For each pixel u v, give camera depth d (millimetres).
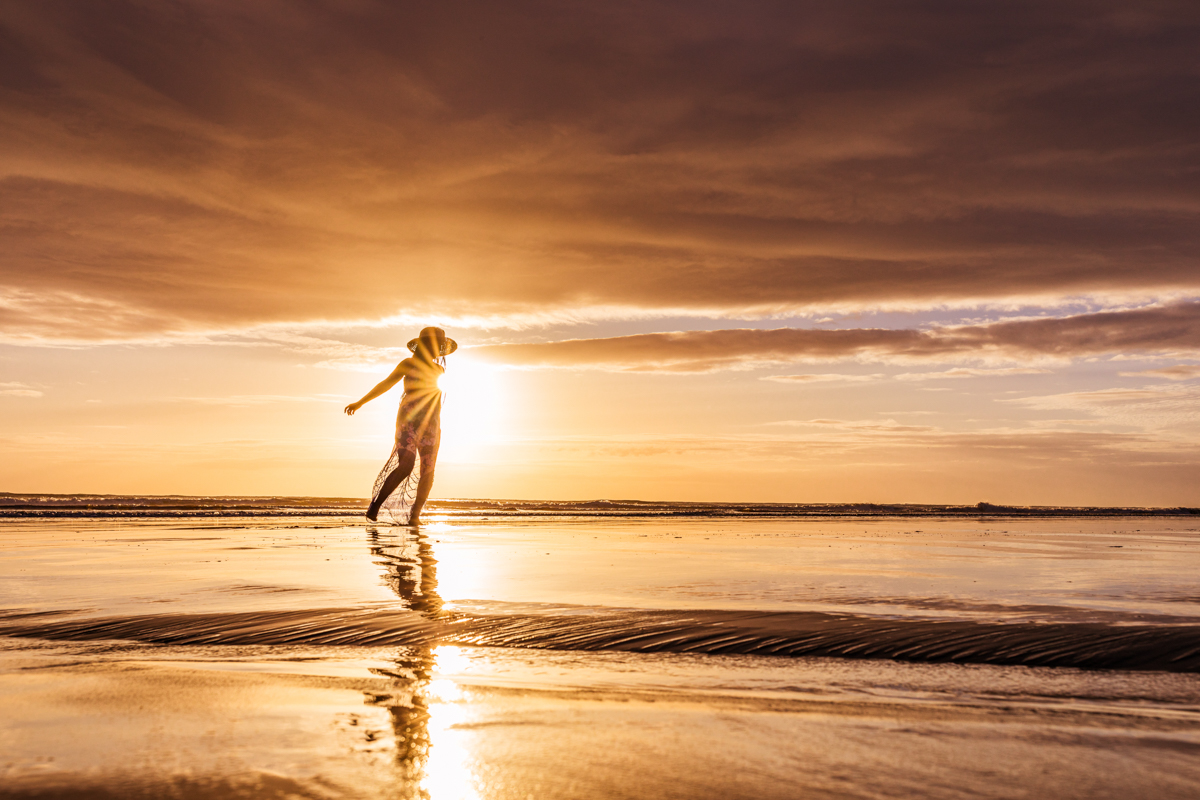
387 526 16203
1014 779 2445
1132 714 3250
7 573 7270
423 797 2270
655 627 4859
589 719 3102
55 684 3592
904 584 6707
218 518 20312
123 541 11312
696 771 2502
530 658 4250
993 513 36000
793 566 8250
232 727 2941
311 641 4625
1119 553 10477
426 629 4855
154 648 4465
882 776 2477
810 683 3754
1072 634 4574
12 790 2260
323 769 2490
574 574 7340
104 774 2410
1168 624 4805
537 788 2342
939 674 3932
